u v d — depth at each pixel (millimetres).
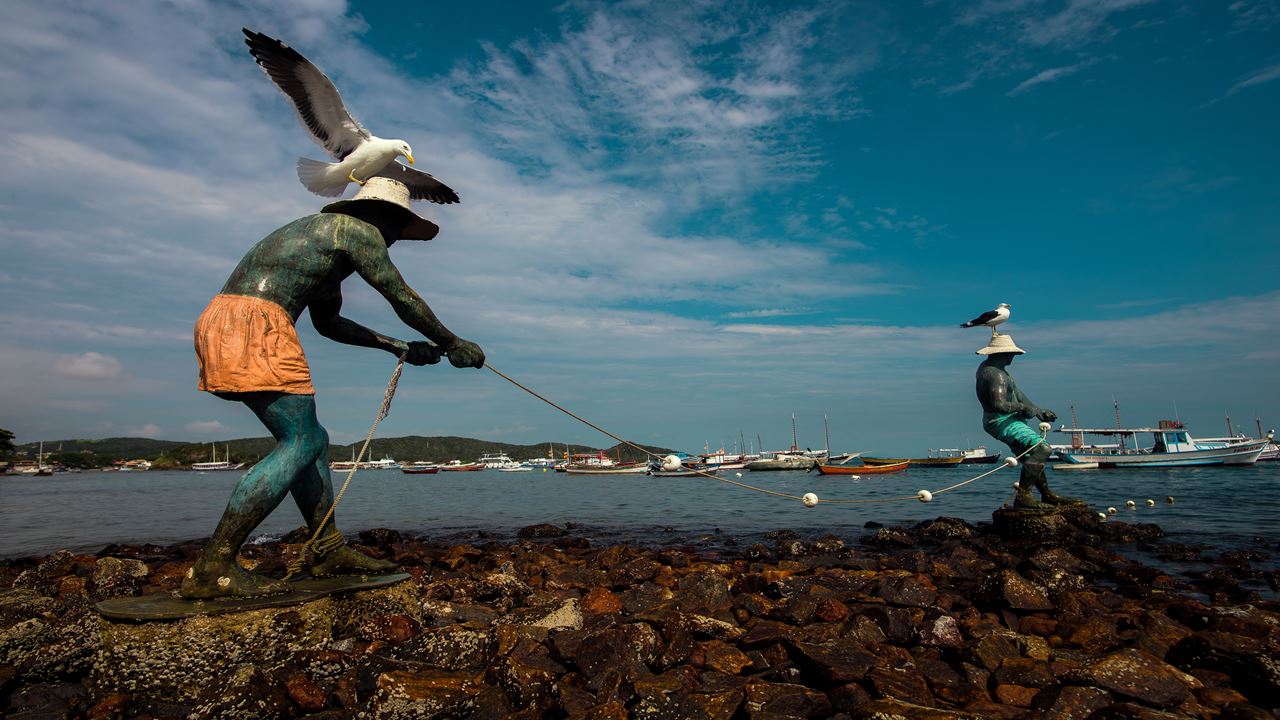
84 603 8508
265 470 5824
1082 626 6938
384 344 7285
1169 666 5430
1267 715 4645
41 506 38031
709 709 4844
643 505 33281
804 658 5770
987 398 16578
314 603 5863
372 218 6621
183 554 15117
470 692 5027
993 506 26672
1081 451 78562
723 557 13492
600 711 4652
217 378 5688
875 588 8773
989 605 8195
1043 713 4754
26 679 5836
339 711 5023
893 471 77938
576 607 7473
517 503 36812
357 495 48625
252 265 6012
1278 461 91875
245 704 4988
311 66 6320
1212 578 10055
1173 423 74188
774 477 79250
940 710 4492
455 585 9078
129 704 5105
